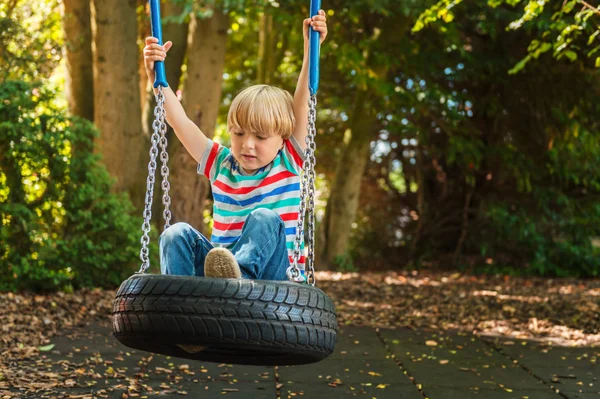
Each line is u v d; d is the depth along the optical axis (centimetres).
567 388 509
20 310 739
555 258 1445
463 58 1384
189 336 266
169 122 339
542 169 1513
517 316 868
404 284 1216
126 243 944
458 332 763
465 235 1573
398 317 855
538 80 1420
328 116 1680
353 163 1435
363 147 1437
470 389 501
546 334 759
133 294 275
